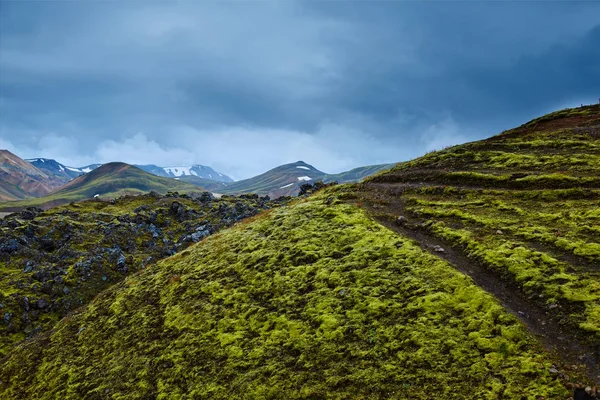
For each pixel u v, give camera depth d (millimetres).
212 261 35500
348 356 19562
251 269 30938
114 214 104375
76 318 35469
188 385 21625
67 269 61594
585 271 20531
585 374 15133
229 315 26266
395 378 17469
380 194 41938
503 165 41500
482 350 17438
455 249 26594
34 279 58875
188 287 31922
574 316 17859
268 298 26656
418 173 45844
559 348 16641
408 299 21875
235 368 21516
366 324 21125
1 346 45344
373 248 28094
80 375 26547
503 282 21797
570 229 25328
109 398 23172
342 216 35500
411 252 26203
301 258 29906
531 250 23500
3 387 29688
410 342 19016
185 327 26688
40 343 33625
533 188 34281
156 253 71500
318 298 24531
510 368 16219
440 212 32812
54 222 87625
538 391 14906
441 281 22469
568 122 53219
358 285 24391
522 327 17859
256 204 108062
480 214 31016
